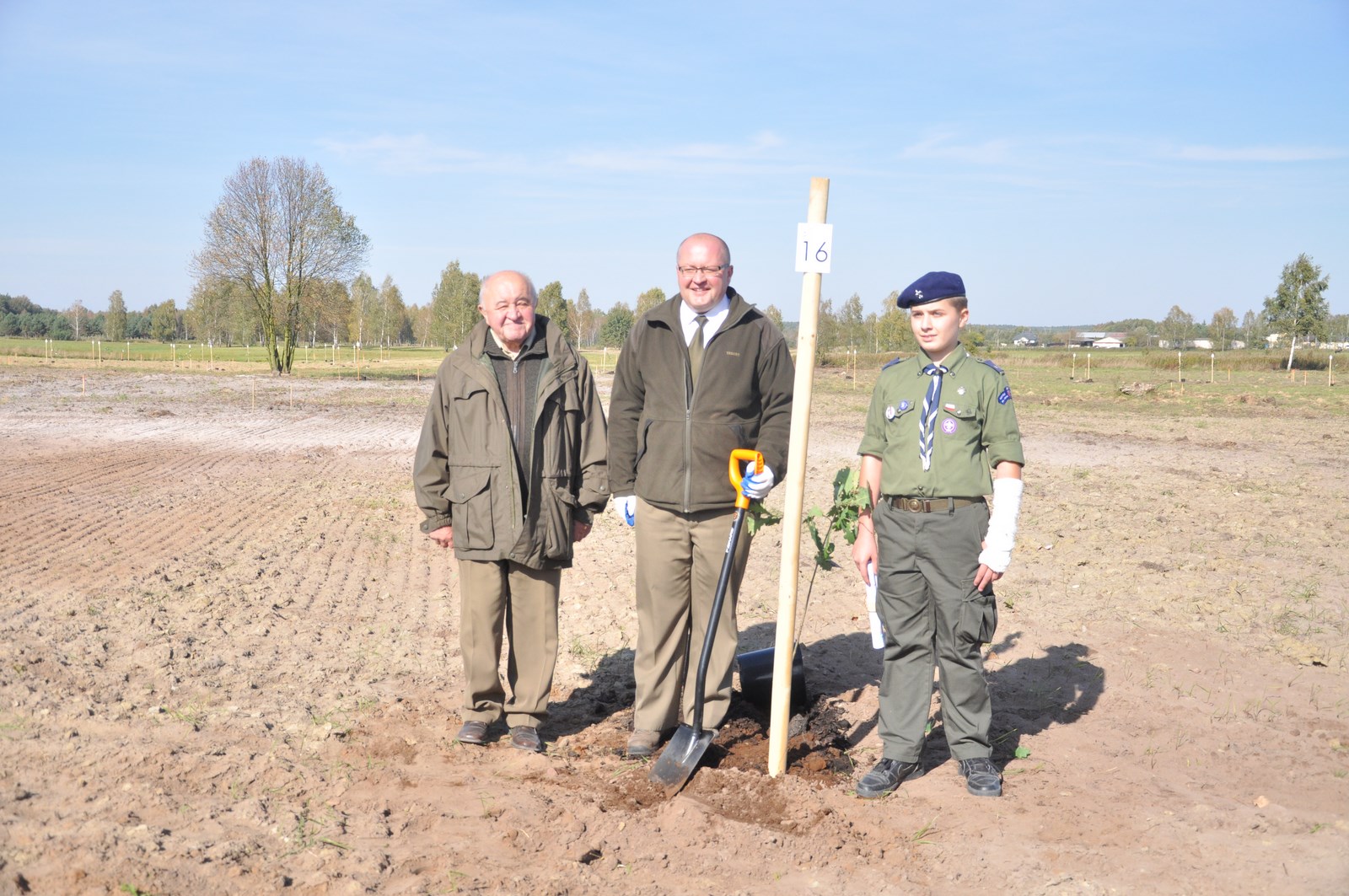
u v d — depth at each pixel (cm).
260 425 2091
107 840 338
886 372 432
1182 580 801
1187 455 1744
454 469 453
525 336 450
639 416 458
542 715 470
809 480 1355
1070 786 425
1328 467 1579
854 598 760
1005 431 411
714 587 452
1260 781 432
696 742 427
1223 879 342
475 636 458
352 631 638
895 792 420
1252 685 561
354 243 5109
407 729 476
